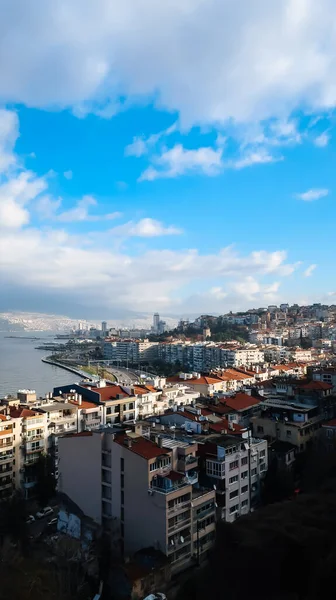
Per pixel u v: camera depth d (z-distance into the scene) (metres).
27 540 78.88
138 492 72.75
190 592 52.62
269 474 87.12
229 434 92.44
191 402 142.88
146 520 71.25
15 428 111.25
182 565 69.25
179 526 70.50
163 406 150.25
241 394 134.00
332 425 101.81
